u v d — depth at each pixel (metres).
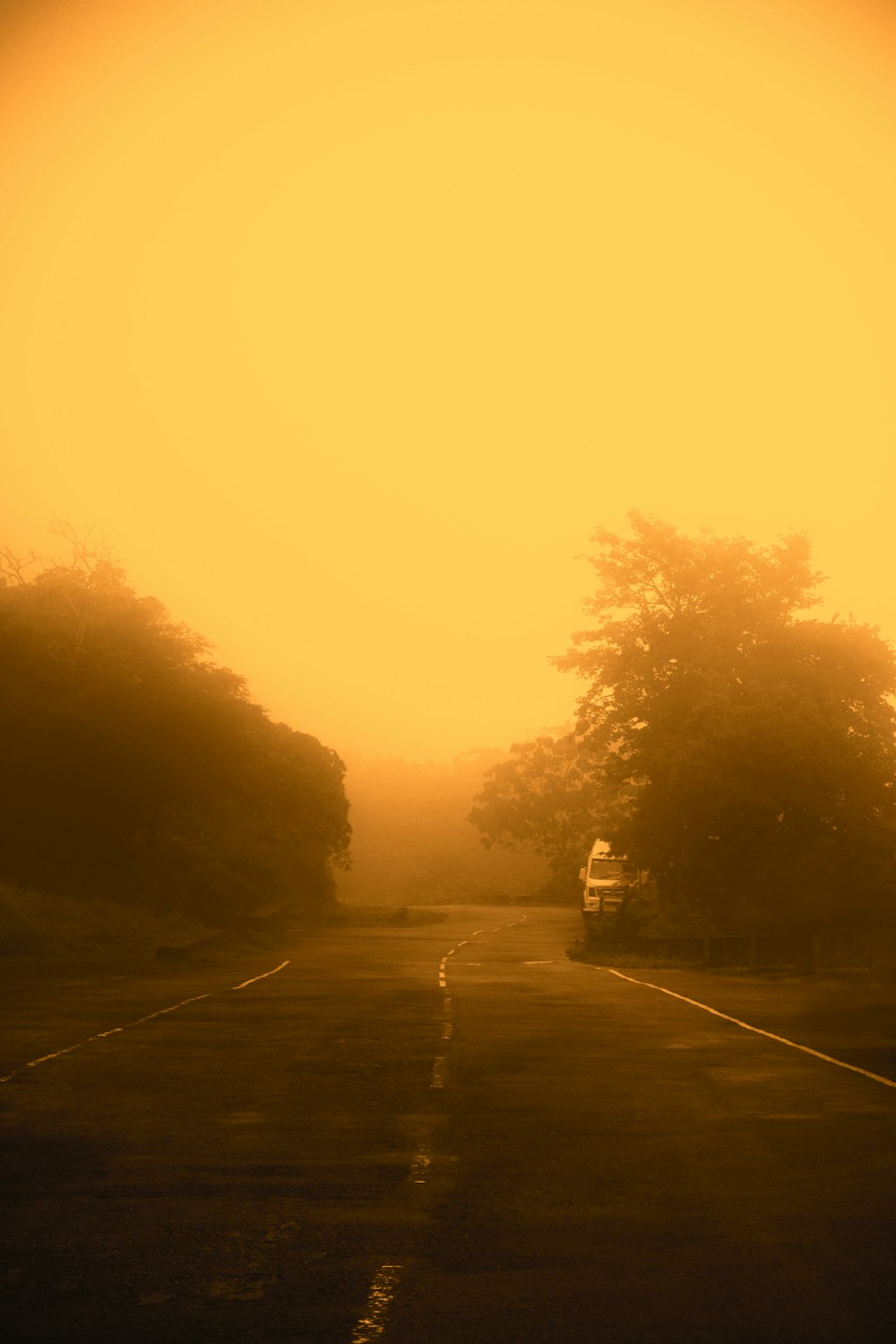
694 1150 8.77
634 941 36.00
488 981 24.27
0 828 42.97
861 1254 6.32
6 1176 7.94
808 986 23.64
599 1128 9.58
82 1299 5.62
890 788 40.34
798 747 39.34
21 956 28.20
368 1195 7.48
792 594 49.47
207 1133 9.37
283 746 58.44
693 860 40.91
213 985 23.12
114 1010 18.38
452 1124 9.71
